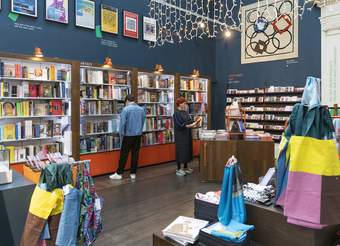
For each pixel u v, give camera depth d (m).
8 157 2.77
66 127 5.50
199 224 2.13
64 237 2.16
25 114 4.96
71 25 5.84
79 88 5.48
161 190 4.97
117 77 6.29
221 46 8.87
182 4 7.94
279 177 2.00
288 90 7.36
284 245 1.95
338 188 1.78
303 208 1.80
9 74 4.75
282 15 7.49
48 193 2.19
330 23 6.57
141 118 5.78
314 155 1.79
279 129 7.46
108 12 6.42
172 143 7.40
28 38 5.26
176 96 7.33
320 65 6.94
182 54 8.05
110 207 4.14
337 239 2.03
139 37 7.06
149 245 3.03
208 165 5.47
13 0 5.04
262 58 8.00
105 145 6.09
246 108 8.05
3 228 2.30
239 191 2.09
